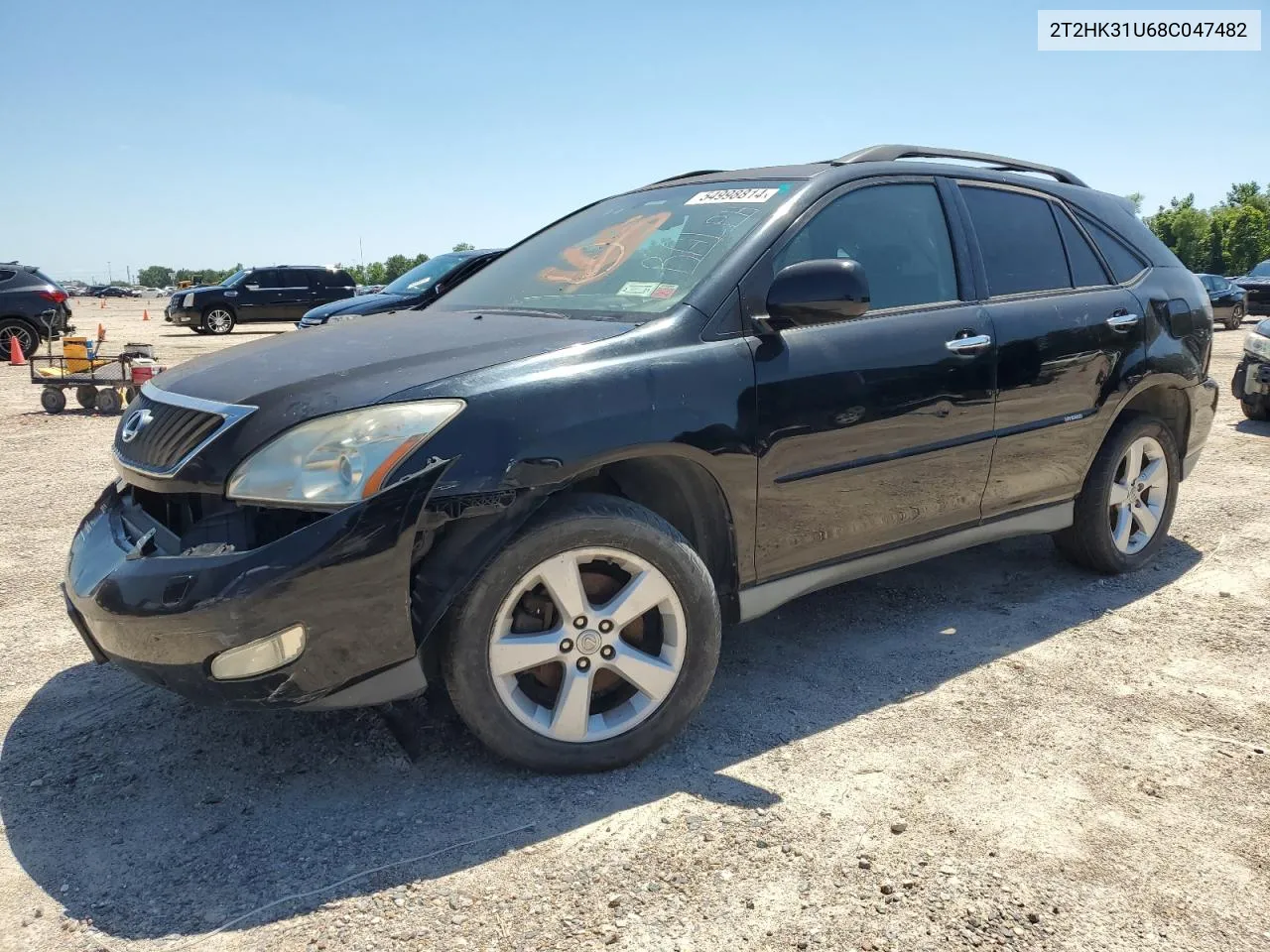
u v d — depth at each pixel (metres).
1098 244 4.35
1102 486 4.29
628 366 2.82
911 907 2.25
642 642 2.93
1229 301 21.30
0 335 15.90
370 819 2.61
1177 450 4.64
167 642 2.41
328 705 2.52
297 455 2.46
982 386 3.62
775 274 3.18
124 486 3.06
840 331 3.27
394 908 2.25
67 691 3.43
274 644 2.40
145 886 2.35
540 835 2.53
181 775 2.85
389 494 2.45
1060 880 2.35
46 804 2.71
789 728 3.12
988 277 3.82
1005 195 4.05
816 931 2.17
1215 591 4.34
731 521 3.05
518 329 3.06
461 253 12.52
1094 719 3.16
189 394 2.79
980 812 2.63
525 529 2.64
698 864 2.41
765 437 3.04
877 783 2.78
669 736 2.91
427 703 3.20
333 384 2.62
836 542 3.34
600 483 3.16
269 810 2.67
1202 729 3.10
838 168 3.57
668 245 3.43
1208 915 2.23
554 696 2.83
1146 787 2.75
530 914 2.23
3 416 10.15
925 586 4.44
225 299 24.98
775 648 3.78
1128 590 4.36
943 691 3.38
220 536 2.47
